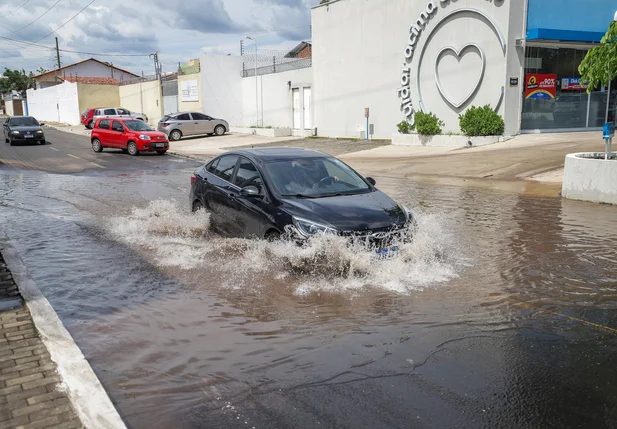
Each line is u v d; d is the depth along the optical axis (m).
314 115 30.05
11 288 6.23
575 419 3.56
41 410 3.65
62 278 6.65
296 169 7.83
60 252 7.88
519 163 16.36
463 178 15.35
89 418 3.54
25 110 87.31
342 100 27.83
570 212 10.38
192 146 29.73
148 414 3.69
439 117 22.44
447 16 21.30
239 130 35.94
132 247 8.08
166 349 4.70
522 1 19.38
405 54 23.44
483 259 7.22
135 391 4.00
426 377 4.13
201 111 38.59
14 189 14.57
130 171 18.89
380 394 3.89
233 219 7.97
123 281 6.52
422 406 3.73
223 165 8.76
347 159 20.91
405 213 7.14
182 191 14.08
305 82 30.97
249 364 4.40
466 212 10.58
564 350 4.55
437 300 5.74
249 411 3.70
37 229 9.46
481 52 20.19
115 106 58.91
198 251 7.75
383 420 3.57
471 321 5.19
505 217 10.03
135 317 5.42
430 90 22.67
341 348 4.66
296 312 5.47
